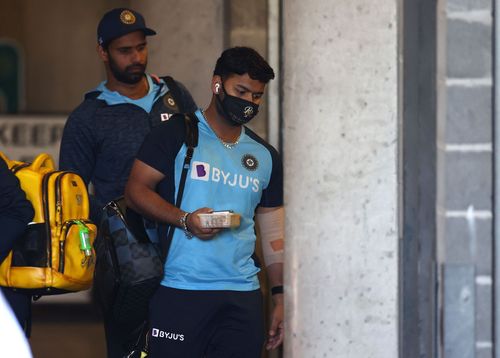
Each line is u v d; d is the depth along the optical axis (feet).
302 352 50.98
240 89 49.11
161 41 72.08
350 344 50.67
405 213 50.70
